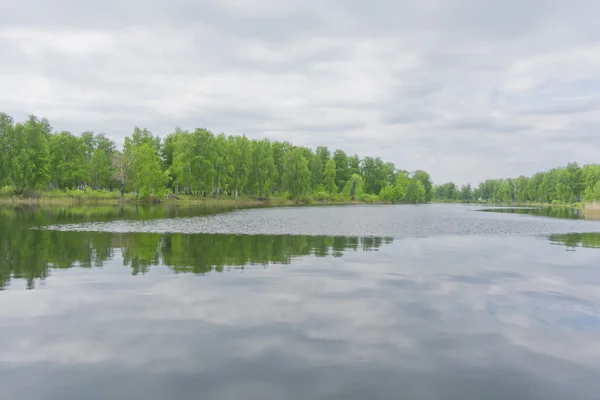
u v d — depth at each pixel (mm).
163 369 8805
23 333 10680
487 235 35000
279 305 13203
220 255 22328
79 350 9695
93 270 18062
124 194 107250
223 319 11844
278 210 79625
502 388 8250
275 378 8469
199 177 113375
